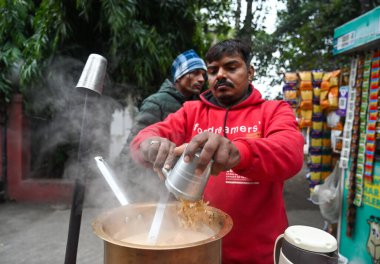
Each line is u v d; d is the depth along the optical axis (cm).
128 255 62
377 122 211
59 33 353
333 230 293
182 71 224
